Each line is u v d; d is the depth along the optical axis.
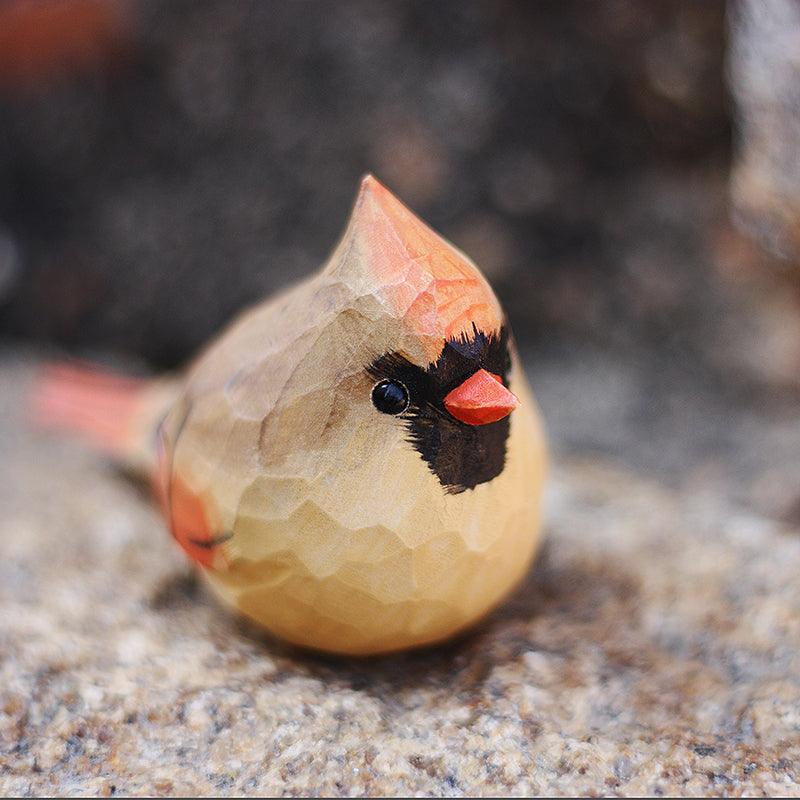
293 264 0.43
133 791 0.24
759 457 0.38
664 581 0.29
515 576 0.26
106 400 0.35
